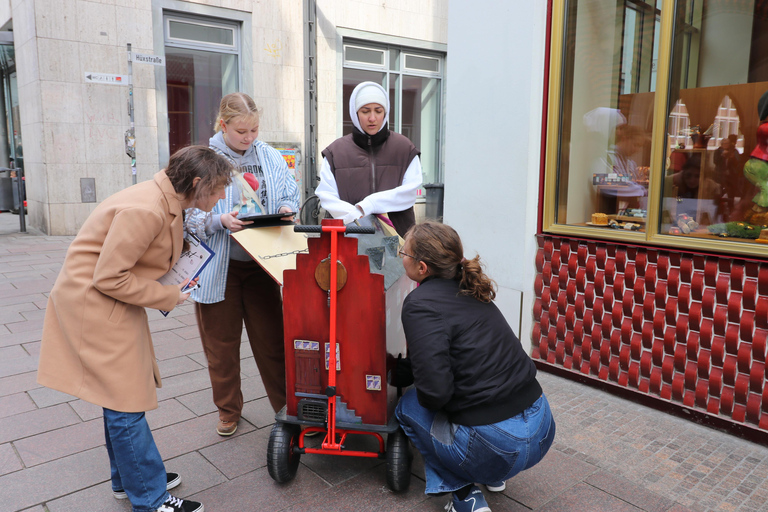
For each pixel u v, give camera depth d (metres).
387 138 3.10
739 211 2.93
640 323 3.23
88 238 2.01
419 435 2.22
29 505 2.32
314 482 2.49
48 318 2.08
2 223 10.58
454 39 3.96
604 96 3.41
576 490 2.43
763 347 2.78
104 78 7.86
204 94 9.43
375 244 2.56
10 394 3.39
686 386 3.06
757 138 2.85
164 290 2.08
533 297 3.80
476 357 2.06
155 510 2.14
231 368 2.83
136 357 2.06
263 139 9.80
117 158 8.87
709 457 2.71
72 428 2.99
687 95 3.07
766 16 2.80
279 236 2.61
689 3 3.04
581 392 3.44
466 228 4.07
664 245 3.14
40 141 8.48
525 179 3.65
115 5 8.45
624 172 3.38
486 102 3.81
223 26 9.38
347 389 2.34
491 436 2.03
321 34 9.95
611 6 3.33
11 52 10.69
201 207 2.13
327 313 2.30
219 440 2.87
